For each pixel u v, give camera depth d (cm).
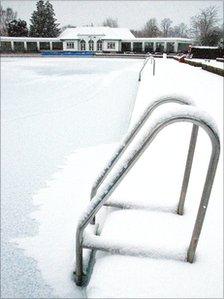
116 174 151
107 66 2356
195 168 324
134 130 183
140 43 5003
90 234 181
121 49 5041
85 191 412
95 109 914
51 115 865
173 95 175
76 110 912
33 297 227
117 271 160
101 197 156
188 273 161
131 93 1135
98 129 716
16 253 283
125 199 233
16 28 6191
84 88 1316
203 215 156
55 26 6369
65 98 1112
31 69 2208
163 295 147
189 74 1269
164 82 952
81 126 746
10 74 1908
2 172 486
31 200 391
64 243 296
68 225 330
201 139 418
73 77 1702
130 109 891
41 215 353
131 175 292
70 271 252
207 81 1002
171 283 154
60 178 456
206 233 201
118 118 805
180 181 283
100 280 154
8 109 958
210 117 138
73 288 215
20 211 363
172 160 342
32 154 568
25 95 1204
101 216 221
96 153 561
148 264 166
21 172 485
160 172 304
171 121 138
